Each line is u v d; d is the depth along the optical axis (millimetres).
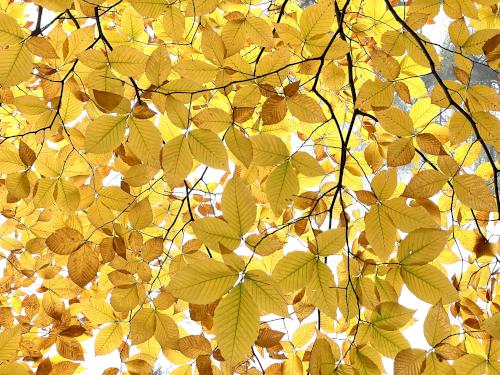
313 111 865
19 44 773
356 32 1293
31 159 935
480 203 830
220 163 800
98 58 857
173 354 1106
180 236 1412
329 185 1293
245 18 922
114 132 806
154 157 817
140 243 1147
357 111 979
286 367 1098
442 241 800
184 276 681
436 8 964
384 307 864
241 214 715
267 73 897
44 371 1084
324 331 1135
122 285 1077
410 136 872
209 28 855
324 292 783
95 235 1213
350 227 1324
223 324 674
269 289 686
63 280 1245
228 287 686
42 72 973
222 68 882
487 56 896
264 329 990
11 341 771
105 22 1500
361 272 909
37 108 938
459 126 922
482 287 1211
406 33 963
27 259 1341
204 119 824
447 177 836
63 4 794
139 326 1008
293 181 844
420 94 1180
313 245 788
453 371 815
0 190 1213
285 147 838
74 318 1338
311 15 891
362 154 1284
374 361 892
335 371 844
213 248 716
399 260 819
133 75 869
